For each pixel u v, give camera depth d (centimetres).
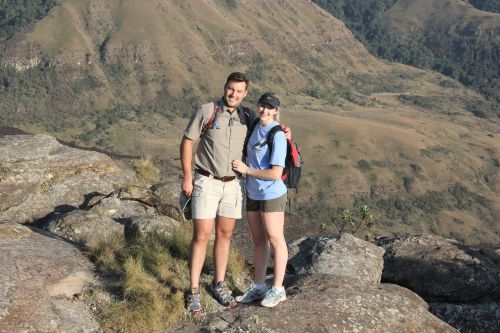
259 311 510
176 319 504
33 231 630
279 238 522
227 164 515
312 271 724
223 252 550
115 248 609
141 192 946
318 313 505
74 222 714
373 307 529
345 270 724
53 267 534
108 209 848
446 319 733
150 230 668
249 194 527
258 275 548
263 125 510
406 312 539
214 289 550
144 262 583
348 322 500
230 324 496
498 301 752
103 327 483
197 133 512
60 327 461
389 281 787
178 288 548
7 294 467
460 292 750
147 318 489
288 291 559
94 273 556
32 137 995
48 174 930
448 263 779
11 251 544
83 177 963
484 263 782
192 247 528
